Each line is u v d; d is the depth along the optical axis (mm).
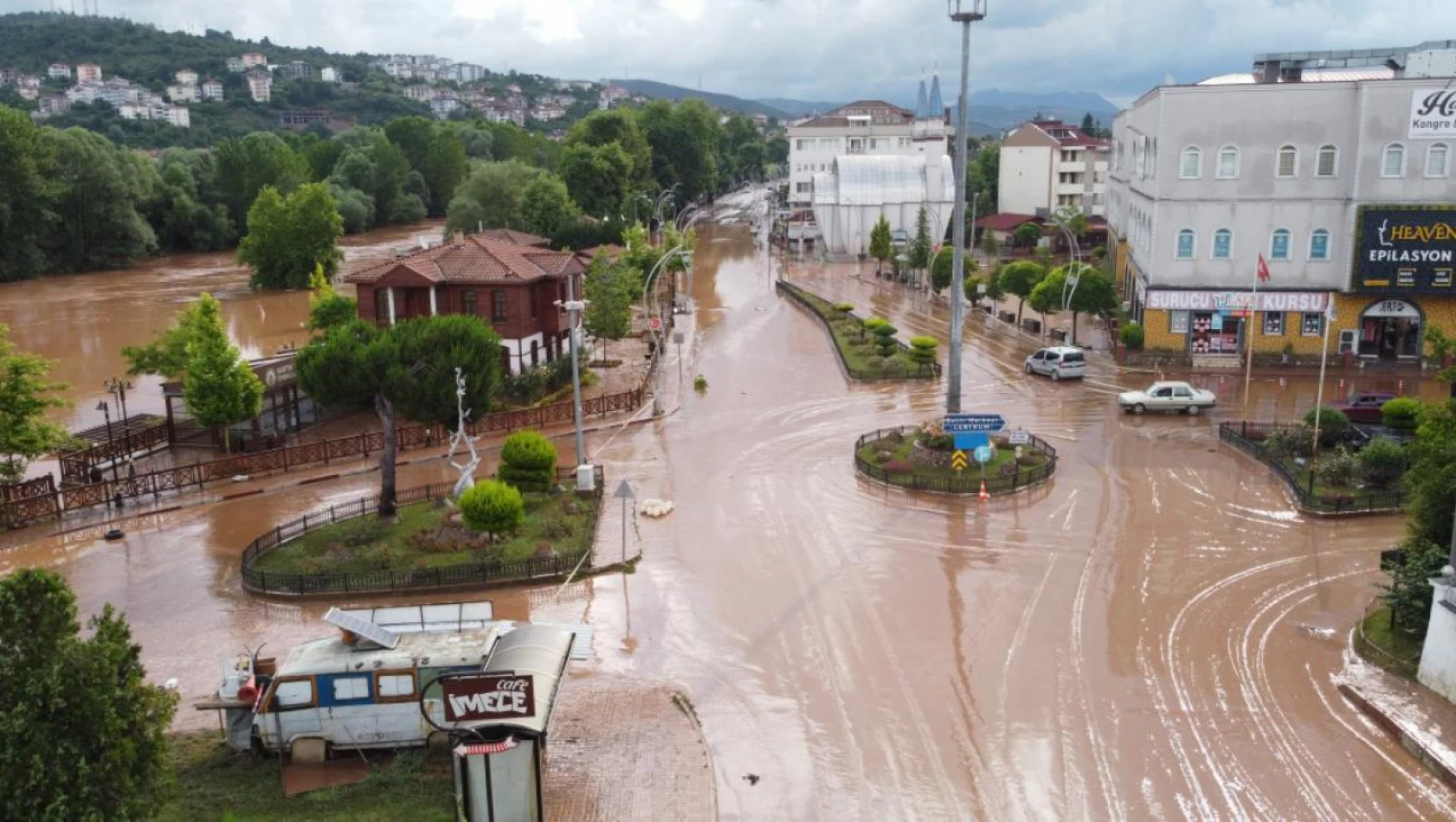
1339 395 47594
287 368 44375
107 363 64250
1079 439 41344
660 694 21234
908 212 111500
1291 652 22656
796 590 26578
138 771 13852
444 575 27094
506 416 44906
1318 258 53500
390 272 49219
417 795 16938
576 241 96250
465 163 170375
